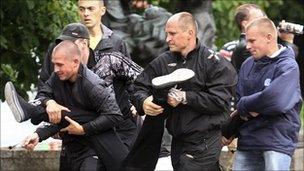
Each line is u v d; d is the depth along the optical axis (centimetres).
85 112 1041
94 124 1033
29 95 1809
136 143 1036
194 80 1023
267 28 988
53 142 1441
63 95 1043
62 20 1689
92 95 1033
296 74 978
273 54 990
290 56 987
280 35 1171
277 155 984
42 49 1734
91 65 1122
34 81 1744
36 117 1037
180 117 1025
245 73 1012
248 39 995
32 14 1680
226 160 1330
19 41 1706
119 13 1545
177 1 2080
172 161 1045
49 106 1031
